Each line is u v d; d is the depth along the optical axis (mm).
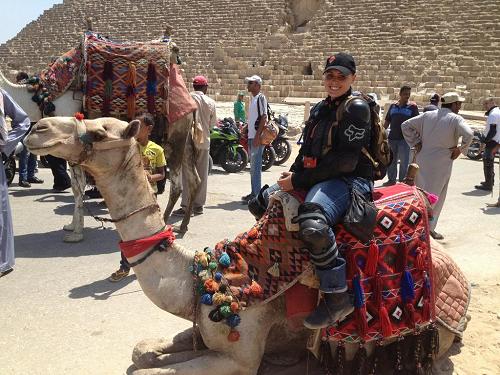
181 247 3920
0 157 6320
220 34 65438
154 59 7508
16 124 6449
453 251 7824
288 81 44844
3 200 6379
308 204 3520
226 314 3658
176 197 8148
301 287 3836
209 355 3830
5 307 5566
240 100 20531
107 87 7305
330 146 3625
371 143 3797
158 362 3980
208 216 9508
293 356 4523
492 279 6727
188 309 3814
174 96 7805
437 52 45812
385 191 4156
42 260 7000
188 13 72188
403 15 55125
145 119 6637
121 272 6273
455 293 4484
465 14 51562
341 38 54625
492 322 5492
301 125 26938
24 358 4605
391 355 4129
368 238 3703
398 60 45312
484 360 4758
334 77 3598
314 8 63750
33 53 77000
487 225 9336
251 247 3865
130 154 3715
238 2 69750
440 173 8109
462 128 7855
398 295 3908
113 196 3729
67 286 6152
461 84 38750
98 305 5656
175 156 8023
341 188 3643
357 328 3824
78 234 7785
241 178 14062
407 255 3920
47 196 10945
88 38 7480
